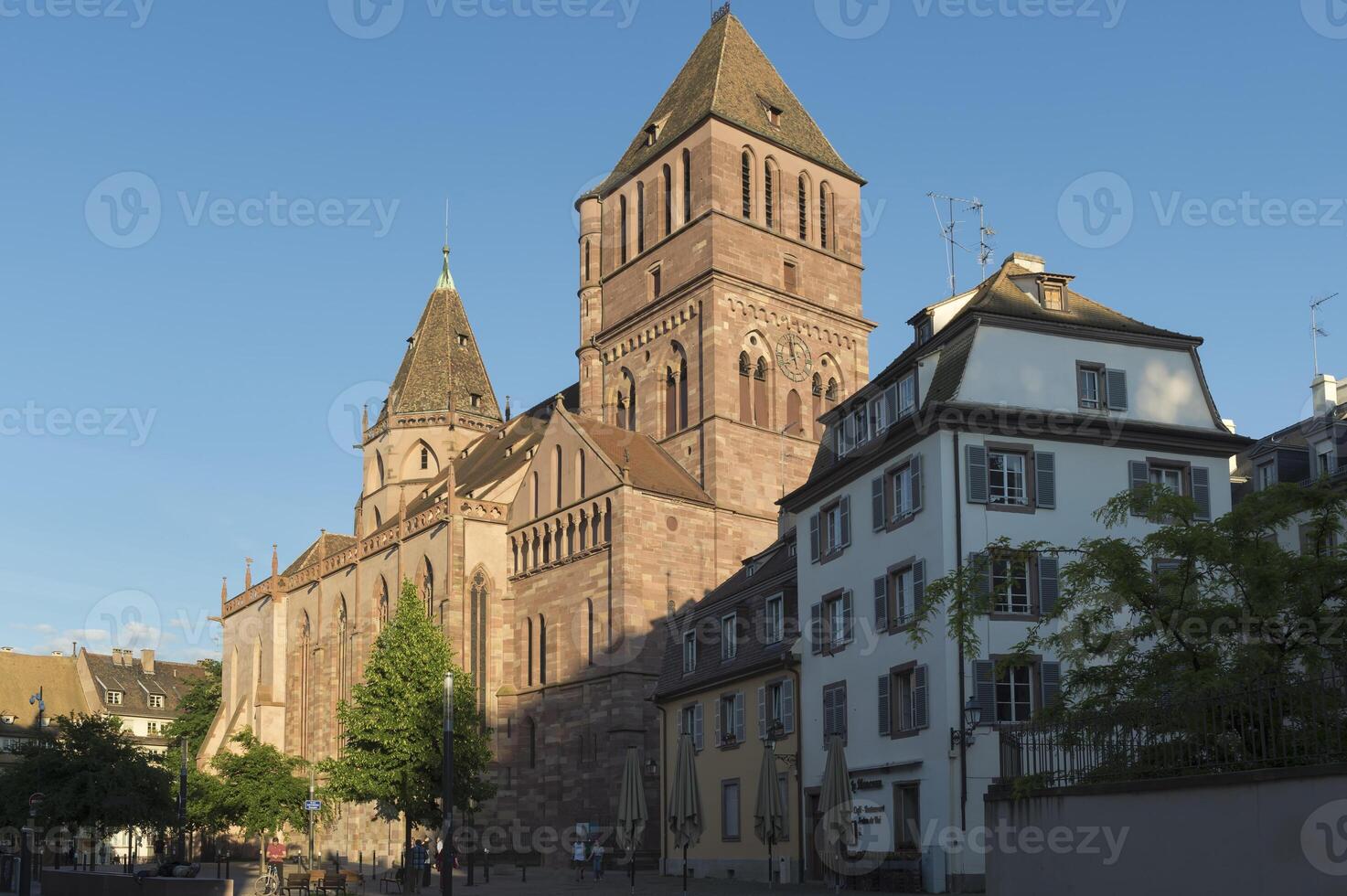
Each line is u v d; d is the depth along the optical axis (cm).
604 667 7931
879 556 5000
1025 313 4903
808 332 9281
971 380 4747
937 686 4519
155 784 6931
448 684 4603
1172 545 3030
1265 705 2416
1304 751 2302
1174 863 2547
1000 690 4494
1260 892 2322
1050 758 3069
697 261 9000
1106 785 2766
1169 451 4912
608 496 8112
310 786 8688
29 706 14738
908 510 4853
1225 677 2644
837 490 5366
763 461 8788
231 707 12069
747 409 8831
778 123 9550
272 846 6694
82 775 6750
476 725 6550
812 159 9581
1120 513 3356
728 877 5803
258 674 11681
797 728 5391
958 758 4406
